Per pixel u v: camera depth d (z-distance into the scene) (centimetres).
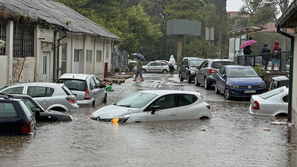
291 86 1526
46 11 2628
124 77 3906
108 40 3922
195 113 1464
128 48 6500
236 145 1073
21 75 2003
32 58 2122
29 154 884
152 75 4841
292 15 1264
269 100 1694
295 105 1423
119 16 5944
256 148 1042
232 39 4159
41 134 1104
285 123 1486
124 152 940
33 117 1102
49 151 920
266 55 2811
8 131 1012
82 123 1315
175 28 6588
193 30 6650
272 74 2670
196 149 1002
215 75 2652
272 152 998
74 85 1812
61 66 2647
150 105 1385
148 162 854
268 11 5475
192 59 3644
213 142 1100
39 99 1502
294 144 1109
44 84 1544
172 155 927
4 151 902
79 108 1722
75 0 5531
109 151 945
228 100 2305
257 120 1564
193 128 1305
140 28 6706
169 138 1128
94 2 5791
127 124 1320
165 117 1398
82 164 820
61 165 807
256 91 2277
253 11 6266
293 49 1522
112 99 2206
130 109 1372
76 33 2573
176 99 1440
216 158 913
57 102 1531
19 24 2005
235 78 2367
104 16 5744
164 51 8675
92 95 1841
